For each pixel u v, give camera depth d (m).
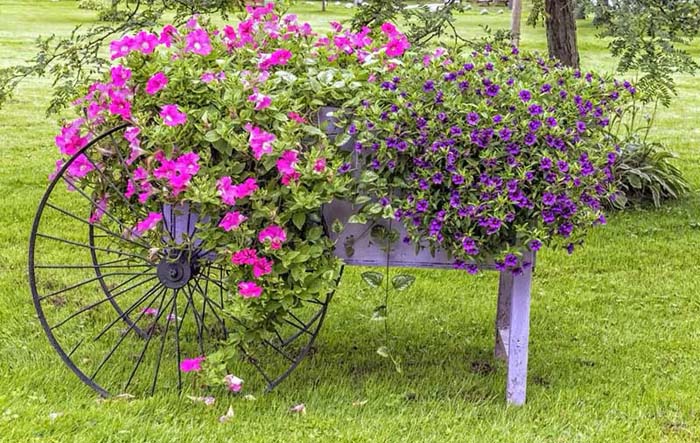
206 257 3.26
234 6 4.99
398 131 2.97
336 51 3.41
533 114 2.98
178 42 3.24
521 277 3.19
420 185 2.98
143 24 4.86
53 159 7.48
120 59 3.23
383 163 3.03
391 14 4.94
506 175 2.96
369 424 3.10
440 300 4.64
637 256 5.46
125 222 3.58
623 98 3.31
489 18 19.84
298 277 3.02
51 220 5.73
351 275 4.98
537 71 3.38
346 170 3.04
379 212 3.03
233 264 3.05
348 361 3.77
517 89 3.10
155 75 3.06
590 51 15.82
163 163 2.98
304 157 3.06
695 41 17.48
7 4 26.67
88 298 4.40
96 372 3.36
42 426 2.99
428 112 3.01
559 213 3.03
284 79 3.14
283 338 3.99
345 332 4.11
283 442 2.96
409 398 3.37
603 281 5.02
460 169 2.96
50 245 5.23
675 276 5.11
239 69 3.26
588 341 4.11
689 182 7.25
